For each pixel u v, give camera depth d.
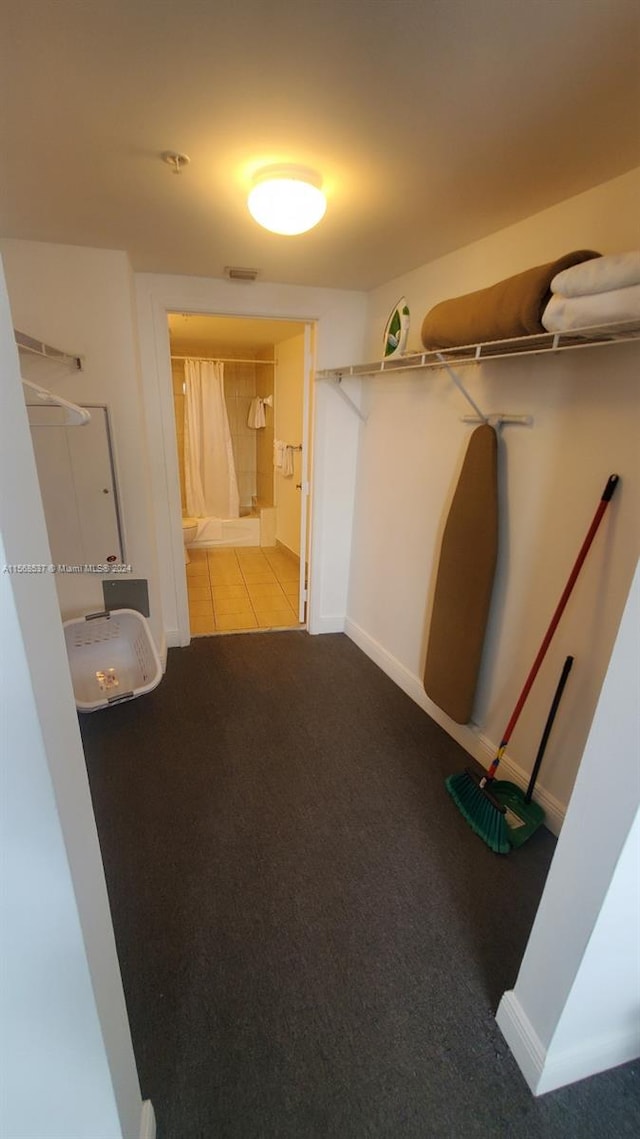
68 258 2.12
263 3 0.79
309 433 3.09
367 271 2.31
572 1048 1.03
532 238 1.62
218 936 1.36
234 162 1.31
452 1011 1.20
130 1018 1.17
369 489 2.88
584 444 1.50
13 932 0.61
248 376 5.60
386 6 0.79
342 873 1.57
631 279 1.06
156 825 1.73
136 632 2.62
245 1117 1.00
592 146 1.19
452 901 1.48
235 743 2.19
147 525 2.57
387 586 2.77
